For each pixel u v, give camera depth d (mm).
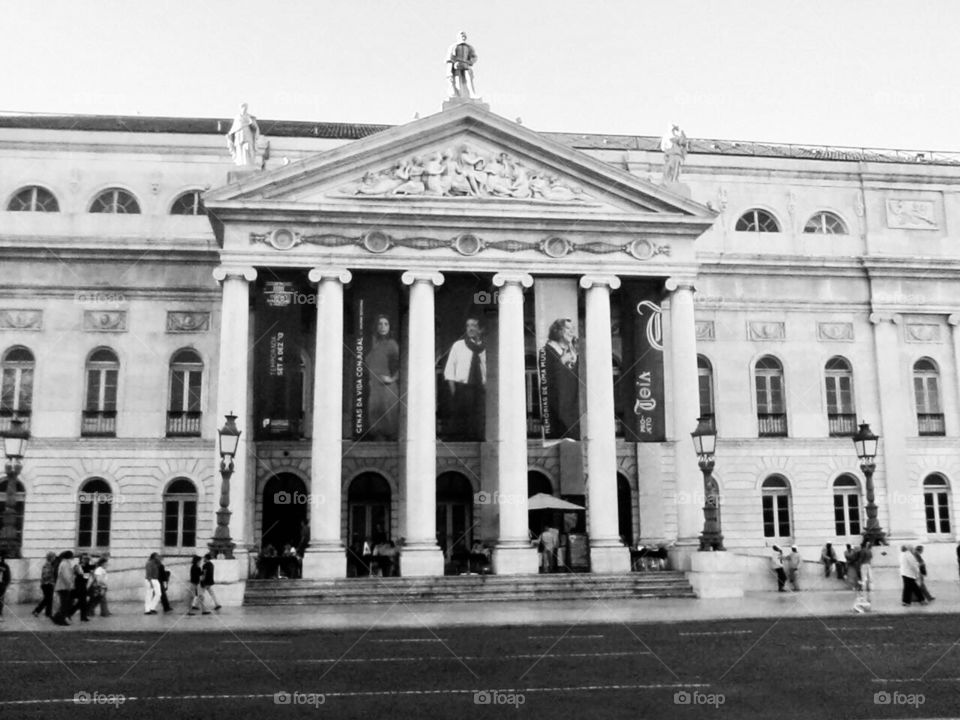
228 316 31734
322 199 32469
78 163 39531
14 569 27297
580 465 33938
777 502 39781
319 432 31422
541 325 32750
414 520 31406
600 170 33719
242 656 16891
